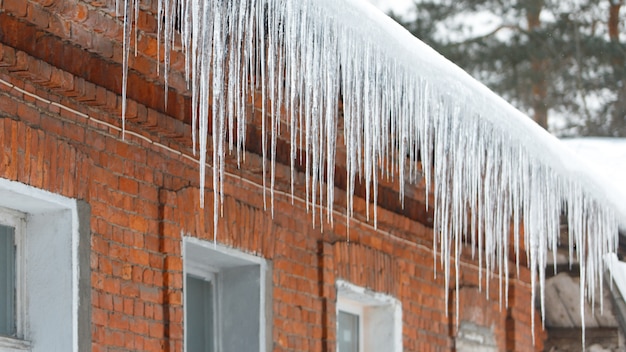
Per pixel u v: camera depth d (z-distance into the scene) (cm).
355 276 1184
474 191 1041
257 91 935
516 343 1440
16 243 868
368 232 1216
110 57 880
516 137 1073
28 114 841
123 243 917
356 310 1245
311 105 933
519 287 1449
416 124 970
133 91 916
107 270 898
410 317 1275
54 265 868
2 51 806
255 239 1052
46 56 842
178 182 977
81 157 880
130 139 930
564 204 1162
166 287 949
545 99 2738
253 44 856
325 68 872
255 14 816
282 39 845
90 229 886
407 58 943
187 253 1015
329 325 1135
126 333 910
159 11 786
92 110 895
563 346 1484
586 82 2761
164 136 960
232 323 1058
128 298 916
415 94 962
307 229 1128
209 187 1007
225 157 1006
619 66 2766
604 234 1199
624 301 1341
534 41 2755
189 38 816
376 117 923
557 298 1461
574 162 1150
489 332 1407
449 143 1003
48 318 864
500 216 1095
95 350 880
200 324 1050
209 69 805
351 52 892
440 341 1321
